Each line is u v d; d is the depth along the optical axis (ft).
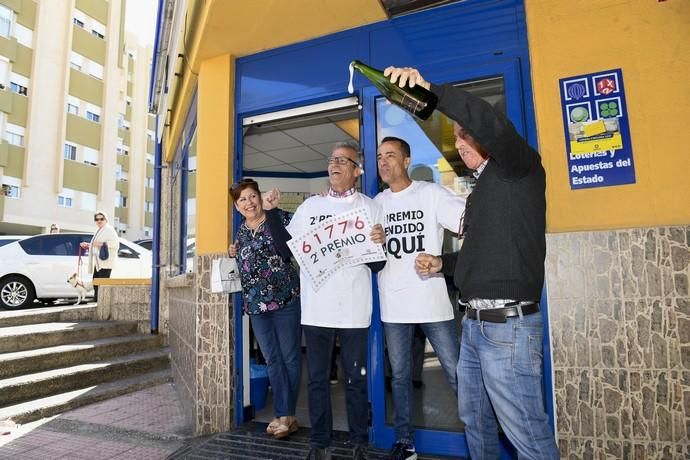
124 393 14.12
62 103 74.18
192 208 14.40
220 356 10.08
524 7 8.16
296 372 9.45
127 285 20.34
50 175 72.33
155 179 20.49
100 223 22.43
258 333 9.37
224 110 10.62
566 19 7.42
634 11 7.06
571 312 6.97
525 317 4.79
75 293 26.58
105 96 83.30
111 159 84.28
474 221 5.10
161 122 18.29
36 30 70.44
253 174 21.59
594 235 6.94
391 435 8.61
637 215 6.77
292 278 9.28
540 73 7.48
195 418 10.09
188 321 12.23
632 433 6.56
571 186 7.12
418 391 9.82
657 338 6.54
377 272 7.90
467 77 8.42
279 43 10.22
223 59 10.77
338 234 7.46
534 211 4.86
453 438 8.09
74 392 13.41
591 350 6.82
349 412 7.30
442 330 7.65
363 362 7.41
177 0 12.42
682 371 6.40
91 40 81.05
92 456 8.96
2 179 65.62
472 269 5.03
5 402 12.08
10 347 14.69
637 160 6.84
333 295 7.33
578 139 7.15
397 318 7.72
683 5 6.82
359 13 9.05
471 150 5.43
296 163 20.65
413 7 8.86
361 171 8.07
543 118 7.37
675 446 6.35
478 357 5.19
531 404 4.72
